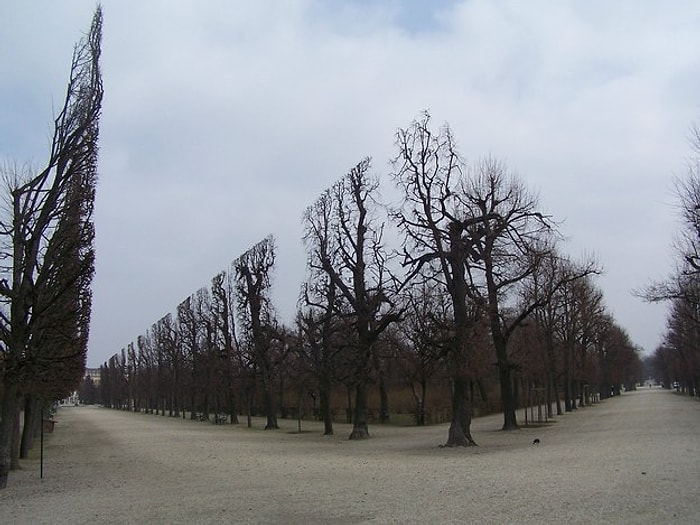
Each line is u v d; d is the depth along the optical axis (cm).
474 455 2552
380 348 4344
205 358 7319
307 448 3244
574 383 7494
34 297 1936
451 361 2981
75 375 3384
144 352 11312
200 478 2066
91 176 2247
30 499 1725
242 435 4550
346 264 3850
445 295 3872
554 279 5047
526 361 5572
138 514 1430
